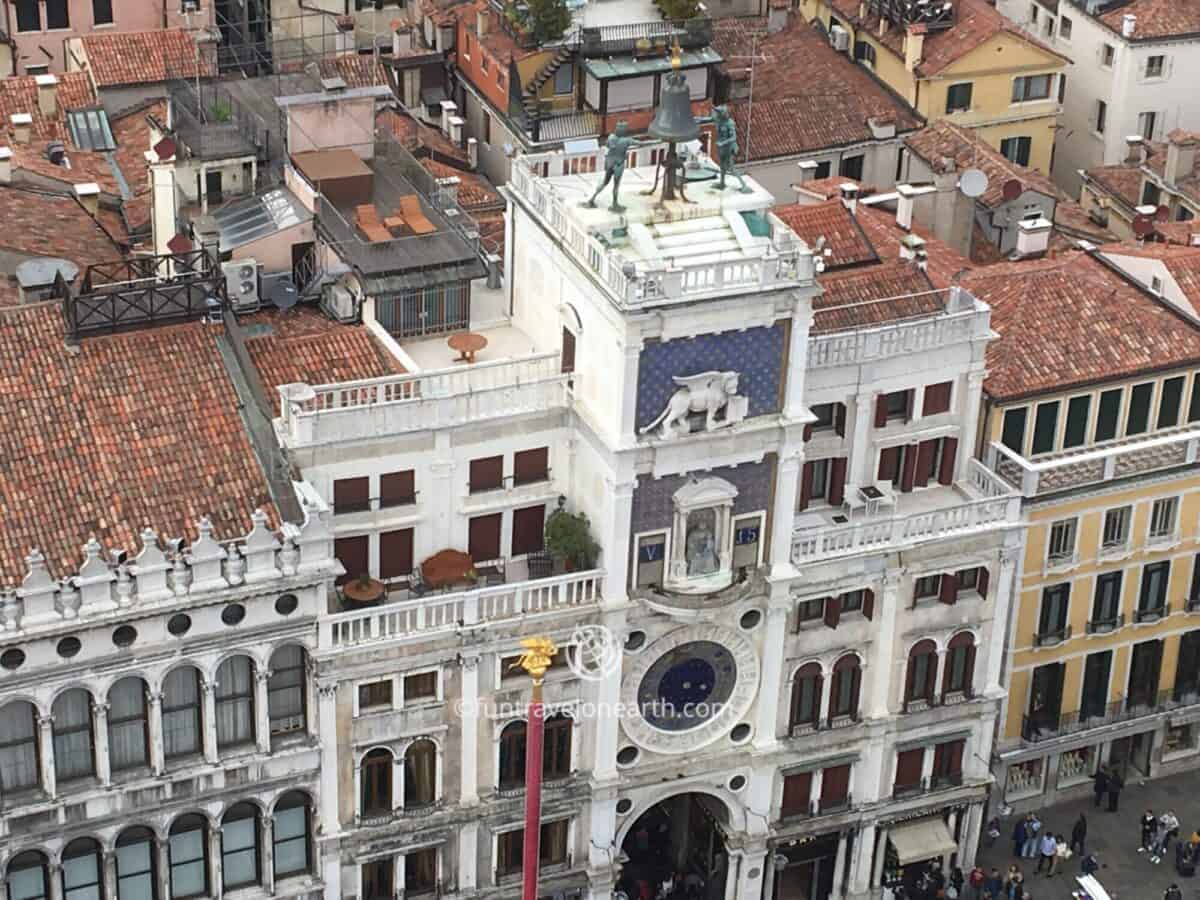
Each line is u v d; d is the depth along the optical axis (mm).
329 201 81688
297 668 72625
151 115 99625
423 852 77500
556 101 113312
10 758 69812
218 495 71312
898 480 82000
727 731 79688
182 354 73812
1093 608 87562
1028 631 86438
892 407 80750
